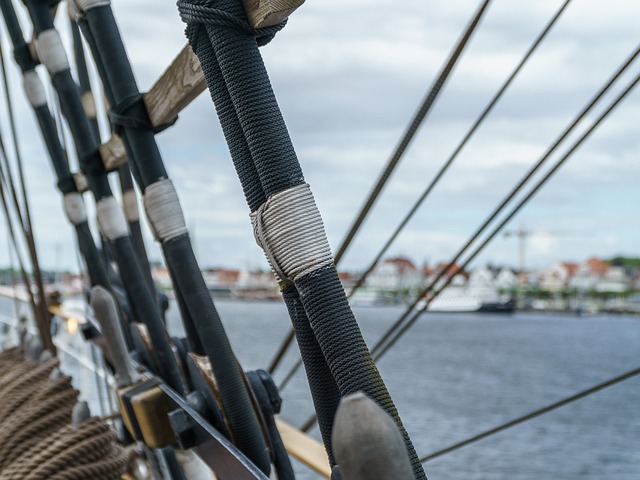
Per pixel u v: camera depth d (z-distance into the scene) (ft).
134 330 10.07
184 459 8.46
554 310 523.29
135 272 9.26
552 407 9.30
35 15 10.12
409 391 206.28
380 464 2.51
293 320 4.52
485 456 144.05
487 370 252.21
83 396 20.61
